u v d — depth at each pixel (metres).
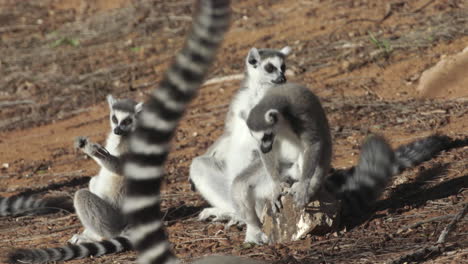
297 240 10.12
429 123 15.00
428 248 8.45
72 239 11.45
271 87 11.37
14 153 18.00
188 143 16.72
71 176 15.78
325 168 10.40
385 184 11.20
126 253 10.79
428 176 11.85
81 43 26.45
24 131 19.78
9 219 13.15
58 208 13.46
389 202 11.10
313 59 20.44
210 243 10.62
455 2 22.09
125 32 26.69
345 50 20.53
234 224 11.50
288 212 10.20
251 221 10.67
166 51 24.16
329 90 18.25
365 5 23.59
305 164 10.13
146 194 4.00
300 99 10.33
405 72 18.41
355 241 9.53
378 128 15.32
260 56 13.15
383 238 9.39
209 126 17.62
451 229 8.84
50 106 21.17
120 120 12.08
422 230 9.46
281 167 10.85
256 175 10.66
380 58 19.45
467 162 12.17
